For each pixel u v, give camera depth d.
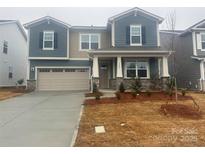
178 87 22.05
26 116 8.83
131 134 6.34
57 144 5.52
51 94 16.86
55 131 6.68
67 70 20.42
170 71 21.88
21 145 5.47
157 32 19.20
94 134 6.36
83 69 20.48
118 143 5.60
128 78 17.66
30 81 19.89
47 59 19.89
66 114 9.18
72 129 6.89
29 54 19.72
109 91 16.66
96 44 20.64
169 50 17.17
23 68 28.53
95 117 8.55
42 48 19.83
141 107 10.31
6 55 23.16
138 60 18.55
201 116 8.61
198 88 19.42
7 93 17.19
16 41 25.97
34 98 14.45
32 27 19.92
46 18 19.89
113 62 18.53
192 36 20.22
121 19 19.12
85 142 5.67
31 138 6.01
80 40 20.58
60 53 19.95
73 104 11.74
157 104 10.98
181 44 21.92
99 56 16.66
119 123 7.60
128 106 10.59
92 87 16.80
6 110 10.16
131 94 14.02
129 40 18.95
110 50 16.66
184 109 9.45
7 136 6.20
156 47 18.58
